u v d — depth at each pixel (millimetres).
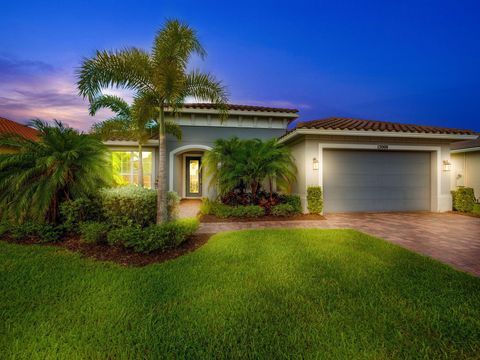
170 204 7637
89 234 5562
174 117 13969
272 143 10500
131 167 14445
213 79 7012
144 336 2529
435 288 3580
